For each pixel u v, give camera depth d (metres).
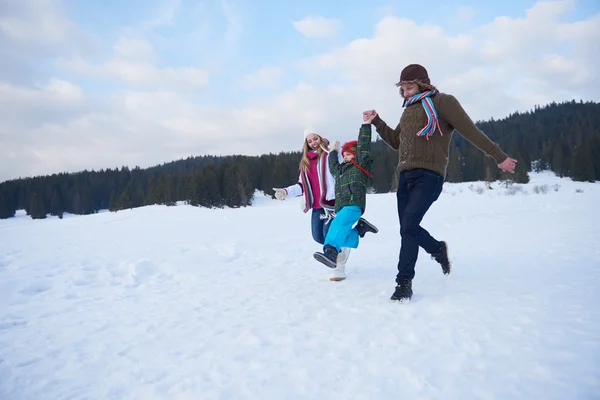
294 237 8.27
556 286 2.72
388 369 1.74
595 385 1.42
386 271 3.98
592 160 56.47
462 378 1.60
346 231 3.29
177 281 4.28
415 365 1.75
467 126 2.68
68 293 3.69
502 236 6.34
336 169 3.52
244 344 2.18
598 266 3.34
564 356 1.67
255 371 1.84
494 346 1.85
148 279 4.39
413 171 2.81
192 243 7.29
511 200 19.92
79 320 2.82
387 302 2.73
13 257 5.66
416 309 2.50
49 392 1.76
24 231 11.41
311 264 4.97
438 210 15.34
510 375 1.58
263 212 19.38
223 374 1.83
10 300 3.44
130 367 1.98
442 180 2.85
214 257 5.68
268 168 66.75
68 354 2.18
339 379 1.70
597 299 2.35
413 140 2.81
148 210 20.83
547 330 1.95
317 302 2.91
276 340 2.20
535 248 4.66
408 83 2.88
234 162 67.31
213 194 54.84
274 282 3.82
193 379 1.80
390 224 10.54
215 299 3.26
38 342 2.38
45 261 5.23
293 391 1.63
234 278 4.21
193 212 19.34
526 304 2.38
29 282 4.03
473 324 2.14
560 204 15.73
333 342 2.11
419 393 1.53
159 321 2.71
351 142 3.53
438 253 3.10
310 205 3.94
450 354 1.83
